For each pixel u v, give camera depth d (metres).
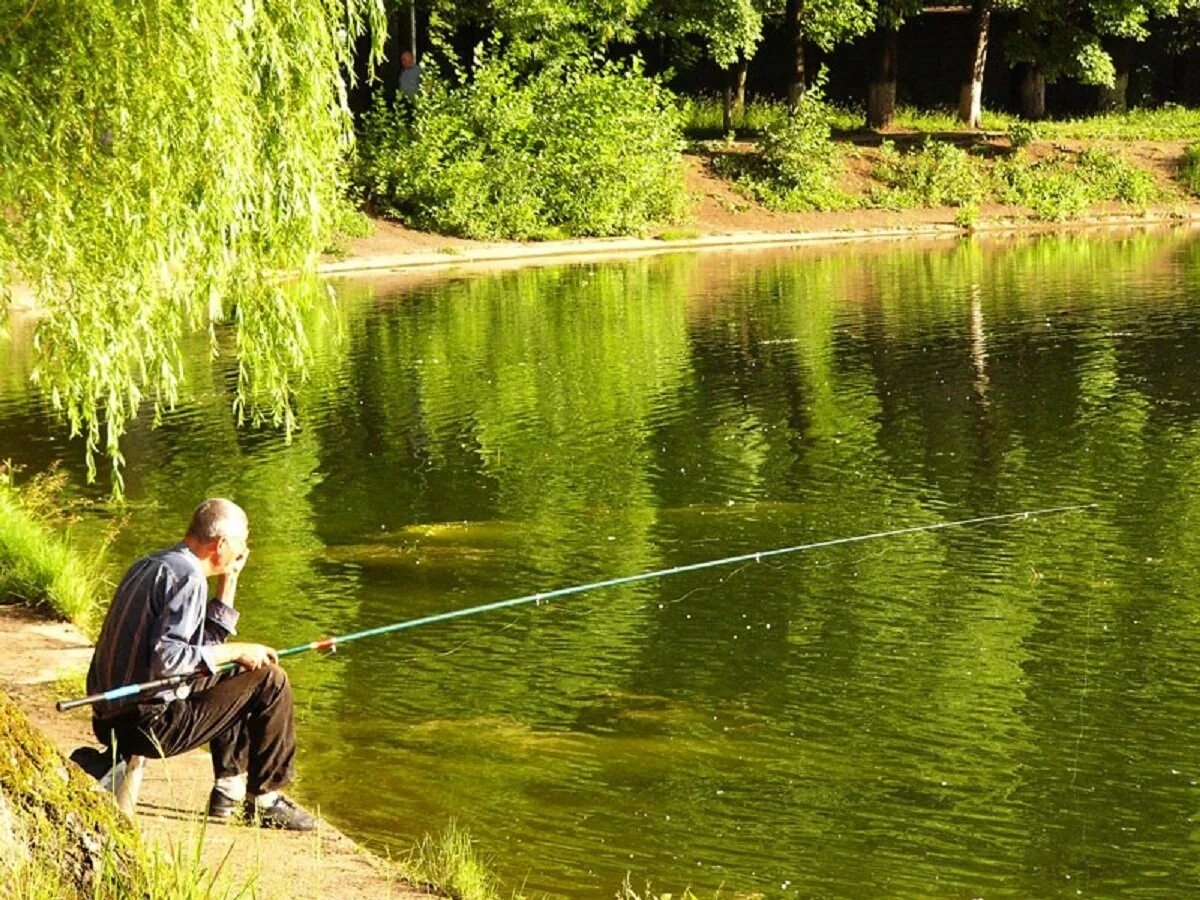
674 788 7.25
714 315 24.19
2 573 9.62
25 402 17.77
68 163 7.36
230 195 7.35
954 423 15.70
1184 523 11.89
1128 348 19.95
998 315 23.48
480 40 42.62
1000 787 7.35
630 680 8.77
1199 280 27.45
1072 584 10.46
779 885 6.31
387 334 22.61
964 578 10.65
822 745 7.83
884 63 43.84
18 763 4.18
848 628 9.66
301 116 7.73
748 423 15.90
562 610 10.07
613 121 37.00
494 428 15.88
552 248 34.75
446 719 8.13
